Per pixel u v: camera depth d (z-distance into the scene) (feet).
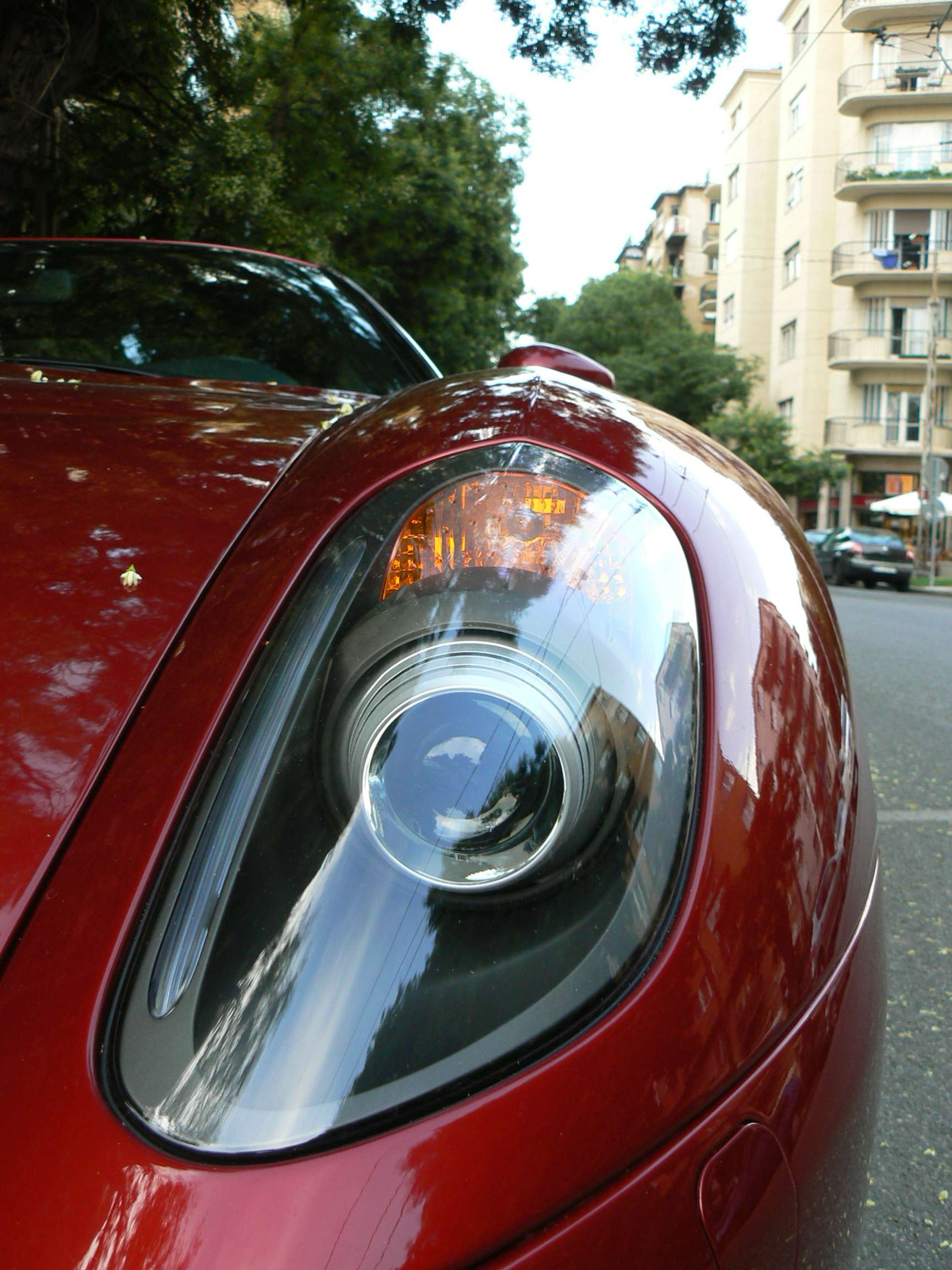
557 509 2.27
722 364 117.50
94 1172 1.60
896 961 7.81
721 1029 1.88
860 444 112.16
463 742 1.93
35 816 2.04
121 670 2.30
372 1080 1.70
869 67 105.50
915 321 108.99
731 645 2.20
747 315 132.77
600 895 1.88
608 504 2.31
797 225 117.91
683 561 2.29
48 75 21.11
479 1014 1.77
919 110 104.83
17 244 6.81
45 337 6.01
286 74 31.07
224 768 2.02
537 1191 1.68
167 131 28.50
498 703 1.95
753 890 1.98
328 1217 1.58
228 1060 1.71
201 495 2.86
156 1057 1.71
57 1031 1.75
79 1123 1.65
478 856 1.88
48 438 3.27
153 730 2.15
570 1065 1.75
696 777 2.01
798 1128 2.00
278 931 1.82
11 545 2.68
